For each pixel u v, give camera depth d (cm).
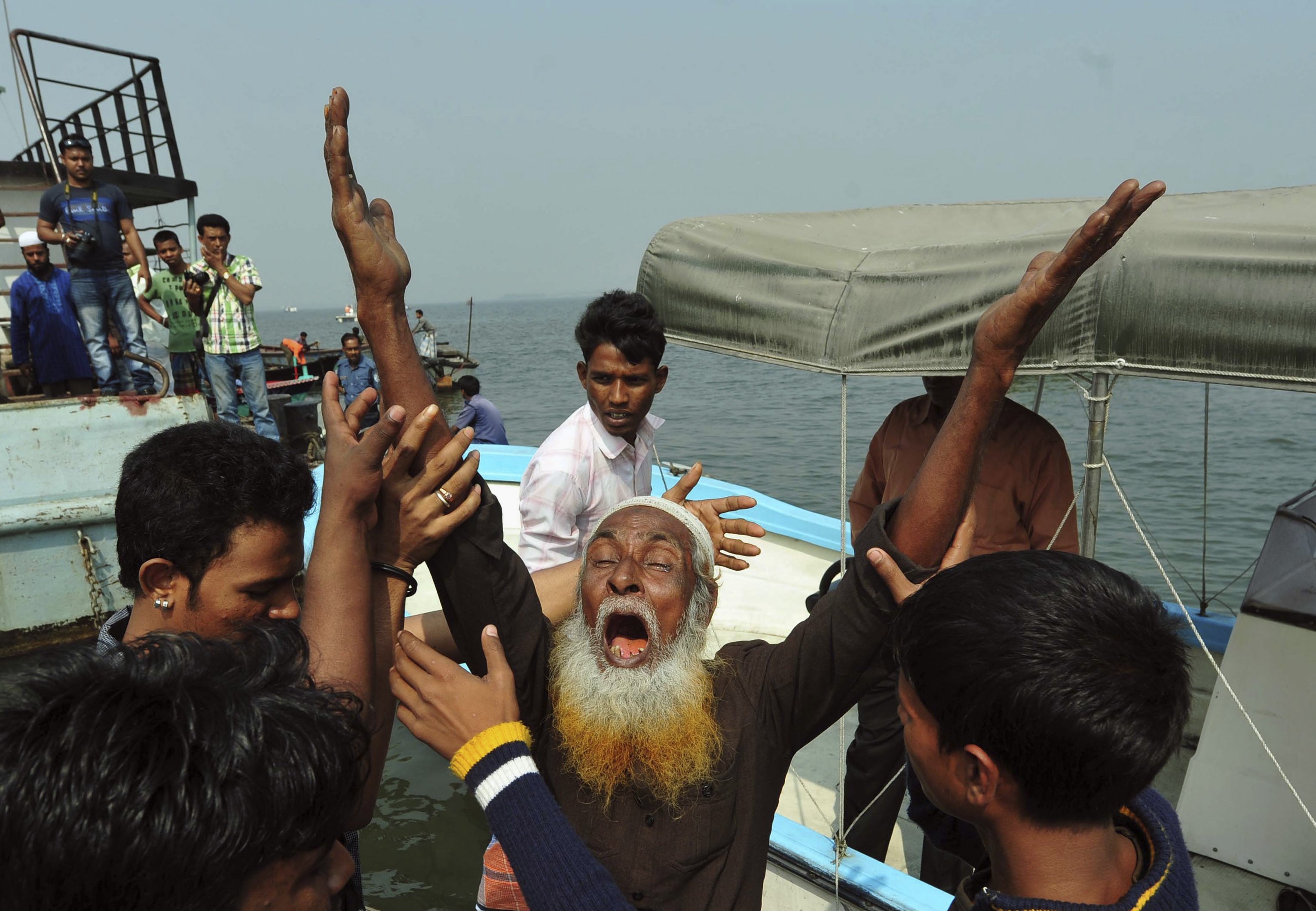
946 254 293
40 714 75
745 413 2103
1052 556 103
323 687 97
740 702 163
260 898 81
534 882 116
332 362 1902
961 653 97
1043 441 334
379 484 135
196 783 73
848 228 352
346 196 142
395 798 492
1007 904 99
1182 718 97
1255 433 1391
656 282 340
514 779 123
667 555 169
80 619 684
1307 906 284
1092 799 95
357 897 139
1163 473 1177
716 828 156
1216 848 311
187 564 136
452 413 2466
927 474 154
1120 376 270
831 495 1276
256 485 138
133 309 758
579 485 284
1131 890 98
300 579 588
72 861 69
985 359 147
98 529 684
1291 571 301
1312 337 233
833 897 287
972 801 104
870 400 2255
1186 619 392
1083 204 342
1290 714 295
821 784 406
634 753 157
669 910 154
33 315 753
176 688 79
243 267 850
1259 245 243
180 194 1005
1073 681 91
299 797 79
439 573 154
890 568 145
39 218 800
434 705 132
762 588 571
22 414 656
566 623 177
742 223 346
